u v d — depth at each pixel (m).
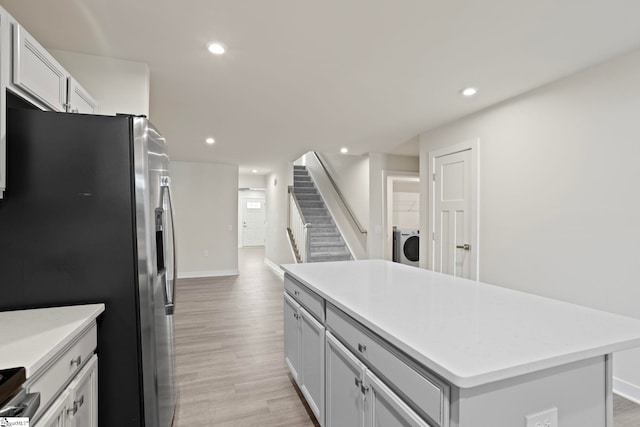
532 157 2.71
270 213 7.78
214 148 4.95
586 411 0.96
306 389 1.87
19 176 1.38
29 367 0.85
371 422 1.17
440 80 2.51
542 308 1.31
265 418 1.90
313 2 1.59
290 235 6.23
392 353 1.05
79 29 1.80
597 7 1.62
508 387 0.85
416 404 0.93
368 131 3.95
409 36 1.90
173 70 2.31
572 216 2.41
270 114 3.29
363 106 3.07
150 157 1.56
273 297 4.70
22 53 1.27
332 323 1.52
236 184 6.51
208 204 6.32
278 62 2.21
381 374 1.11
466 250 3.37
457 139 3.50
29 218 1.39
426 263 3.94
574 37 1.91
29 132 1.39
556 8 1.63
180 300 4.53
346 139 4.36
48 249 1.41
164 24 1.76
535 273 2.69
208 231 6.31
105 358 1.46
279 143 4.59
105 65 2.12
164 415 1.66
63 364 1.09
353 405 1.30
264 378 2.37
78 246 1.44
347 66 2.28
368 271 2.16
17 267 1.38
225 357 2.72
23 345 1.00
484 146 3.16
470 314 1.22
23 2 1.56
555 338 0.98
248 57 2.14
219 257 6.38
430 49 2.05
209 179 6.32
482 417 0.81
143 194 1.50
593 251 2.28
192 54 2.09
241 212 12.09
